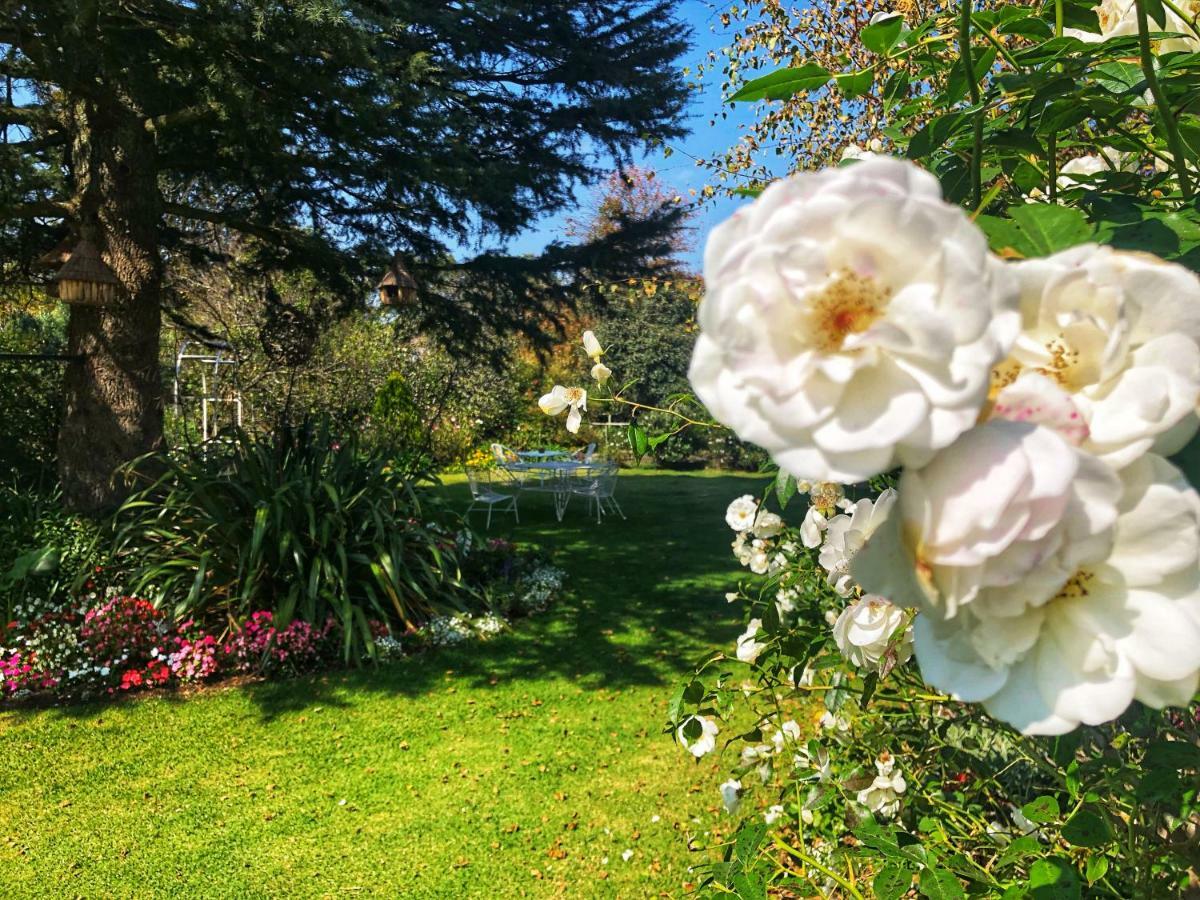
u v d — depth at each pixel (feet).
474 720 13.55
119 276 19.07
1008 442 1.06
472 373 49.67
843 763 5.36
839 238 1.07
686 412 5.43
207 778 11.61
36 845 9.93
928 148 2.40
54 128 19.85
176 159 20.79
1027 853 3.01
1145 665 1.14
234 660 15.47
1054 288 1.17
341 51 14.67
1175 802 3.16
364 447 22.65
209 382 40.73
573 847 9.80
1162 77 2.33
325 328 27.73
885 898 2.97
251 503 17.34
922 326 0.97
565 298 26.91
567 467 31.68
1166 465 1.16
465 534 22.08
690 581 22.47
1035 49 2.35
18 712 13.74
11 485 21.89
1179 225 1.84
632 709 13.92
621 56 24.70
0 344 28.02
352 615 16.48
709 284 1.12
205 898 8.97
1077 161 3.20
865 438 0.98
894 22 2.40
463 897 8.94
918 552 1.10
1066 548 1.08
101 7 12.83
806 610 6.07
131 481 19.01
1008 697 1.21
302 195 22.75
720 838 9.30
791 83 2.53
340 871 9.44
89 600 16.20
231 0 13.62
